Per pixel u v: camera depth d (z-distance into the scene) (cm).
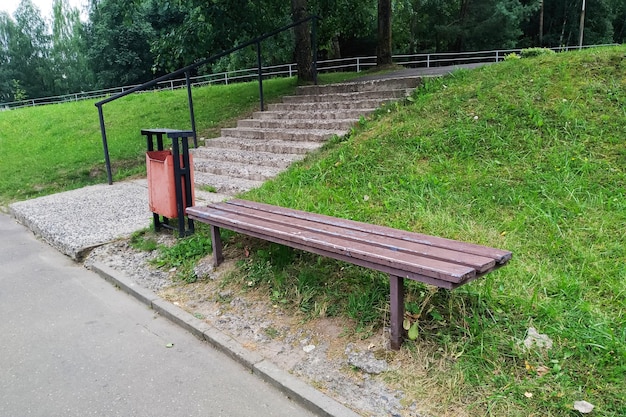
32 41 5516
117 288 401
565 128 520
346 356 270
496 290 296
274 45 2144
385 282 314
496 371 238
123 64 3422
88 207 627
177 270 409
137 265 429
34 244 531
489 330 262
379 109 711
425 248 270
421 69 1290
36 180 861
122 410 244
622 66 611
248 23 1095
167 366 283
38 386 266
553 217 392
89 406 247
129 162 905
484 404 221
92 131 1165
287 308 327
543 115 548
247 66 2558
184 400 251
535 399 218
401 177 505
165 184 452
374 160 550
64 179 848
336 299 317
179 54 1086
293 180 560
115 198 672
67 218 577
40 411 244
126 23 1350
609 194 417
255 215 374
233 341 300
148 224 526
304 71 1156
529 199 424
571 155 481
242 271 379
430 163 522
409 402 230
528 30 3391
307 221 352
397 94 760
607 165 456
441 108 625
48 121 1341
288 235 311
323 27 1455
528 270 320
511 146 516
